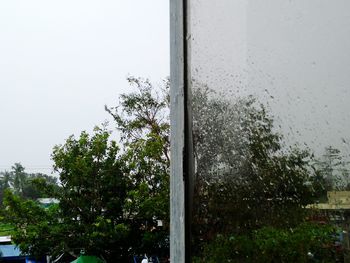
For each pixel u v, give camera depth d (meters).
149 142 13.92
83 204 12.67
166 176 13.22
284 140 1.21
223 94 1.29
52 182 13.03
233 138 1.26
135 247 12.66
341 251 1.09
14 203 12.42
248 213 1.20
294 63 1.22
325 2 1.21
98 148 12.87
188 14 1.30
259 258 1.17
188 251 1.16
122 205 12.67
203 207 1.20
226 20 1.32
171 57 1.36
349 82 1.14
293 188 1.18
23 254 12.51
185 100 1.25
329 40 1.19
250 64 1.27
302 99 1.19
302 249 1.14
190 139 1.23
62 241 11.96
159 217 12.70
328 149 1.14
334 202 1.12
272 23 1.26
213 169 1.24
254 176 1.22
